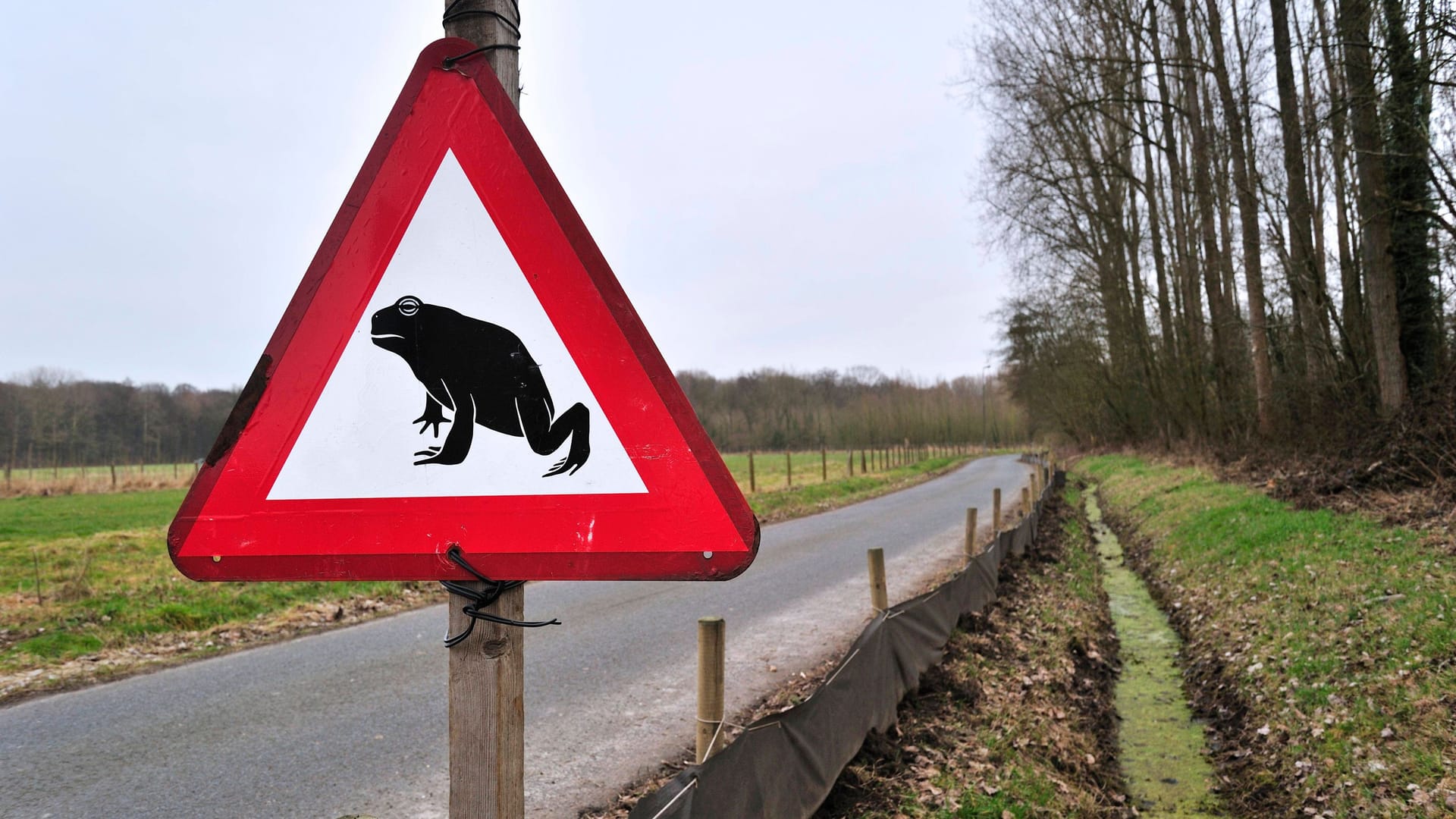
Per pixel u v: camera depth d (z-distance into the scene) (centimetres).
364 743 507
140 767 470
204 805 420
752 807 324
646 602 957
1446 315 1281
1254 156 1767
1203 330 2375
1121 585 1230
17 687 632
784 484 3142
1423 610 621
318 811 413
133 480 3344
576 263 146
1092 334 3834
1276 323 1934
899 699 542
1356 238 1445
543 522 144
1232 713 652
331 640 789
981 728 548
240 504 150
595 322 145
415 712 567
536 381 145
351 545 147
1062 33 2253
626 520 142
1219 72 1778
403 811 414
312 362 149
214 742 510
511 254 147
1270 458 1593
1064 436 6009
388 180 150
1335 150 1462
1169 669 811
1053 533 1547
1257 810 510
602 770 464
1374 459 1120
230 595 935
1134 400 3762
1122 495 2150
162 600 909
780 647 732
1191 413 2461
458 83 150
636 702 583
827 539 1564
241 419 150
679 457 142
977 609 815
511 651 147
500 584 144
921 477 4028
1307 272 1540
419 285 148
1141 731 657
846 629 794
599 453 144
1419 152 1137
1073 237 2862
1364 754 499
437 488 146
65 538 1659
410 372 147
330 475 148
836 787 420
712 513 140
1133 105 2133
